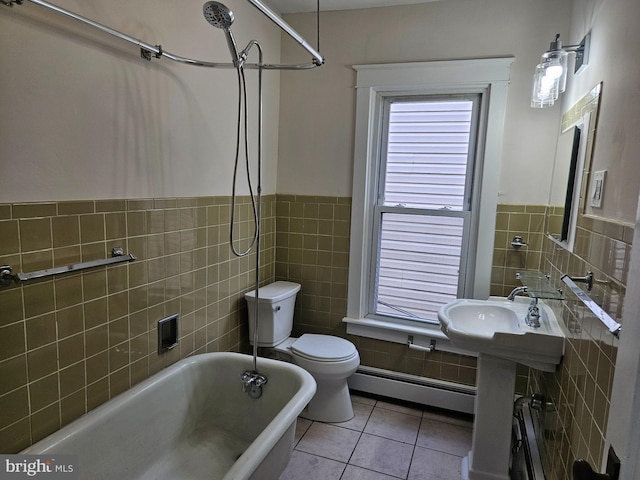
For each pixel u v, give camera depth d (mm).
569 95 2068
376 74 2602
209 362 2117
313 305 2938
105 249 1598
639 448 524
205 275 2209
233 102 2348
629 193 1076
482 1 2379
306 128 2818
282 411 1662
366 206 2754
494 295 2510
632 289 578
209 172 2188
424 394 2684
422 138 2654
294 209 2904
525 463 1967
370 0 2500
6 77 1222
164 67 1830
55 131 1379
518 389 2492
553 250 2096
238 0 2314
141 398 1745
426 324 2736
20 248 1290
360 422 2523
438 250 2686
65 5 1373
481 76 2404
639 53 1103
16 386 1312
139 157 1731
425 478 2049
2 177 1230
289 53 2805
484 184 2457
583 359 1378
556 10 2264
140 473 1748
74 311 1489
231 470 1300
